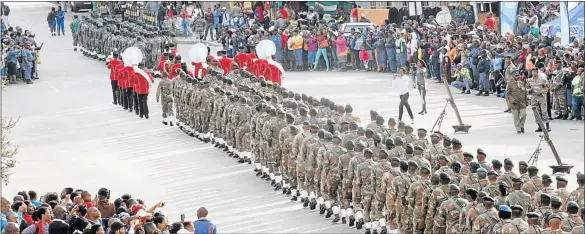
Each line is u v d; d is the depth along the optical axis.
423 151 45.66
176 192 54.06
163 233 37.53
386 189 43.00
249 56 81.62
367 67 95.62
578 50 71.88
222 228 47.00
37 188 55.94
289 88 86.06
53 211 39.28
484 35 83.31
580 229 35.53
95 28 112.75
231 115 60.34
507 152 58.06
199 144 66.38
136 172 59.06
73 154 64.75
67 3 154.62
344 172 46.09
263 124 54.53
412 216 41.66
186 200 52.41
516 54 75.88
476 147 59.69
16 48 95.38
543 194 38.59
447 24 96.94
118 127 73.19
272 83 64.31
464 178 41.19
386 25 96.69
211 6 131.25
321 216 48.34
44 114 79.19
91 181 57.31
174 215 49.56
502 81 76.31
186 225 37.34
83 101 84.88
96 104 83.25
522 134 63.09
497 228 36.56
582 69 66.00
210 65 76.88
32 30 138.12
